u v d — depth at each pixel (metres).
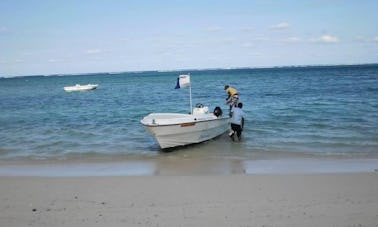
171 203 7.21
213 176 9.34
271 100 31.92
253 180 8.80
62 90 68.44
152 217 6.45
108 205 7.18
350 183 8.35
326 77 82.00
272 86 54.34
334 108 24.27
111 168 11.08
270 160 11.56
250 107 26.38
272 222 6.08
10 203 7.44
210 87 58.50
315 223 5.99
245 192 7.83
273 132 16.36
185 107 29.88
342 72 115.06
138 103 34.28
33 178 9.55
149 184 8.69
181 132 13.88
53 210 6.96
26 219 6.50
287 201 7.16
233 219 6.25
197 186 8.41
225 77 110.00
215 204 7.07
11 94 57.25
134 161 12.07
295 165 10.77
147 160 12.20
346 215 6.32
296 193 7.68
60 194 8.02
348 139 14.47
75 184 8.82
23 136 17.00
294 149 13.09
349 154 12.16
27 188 8.55
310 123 18.39
